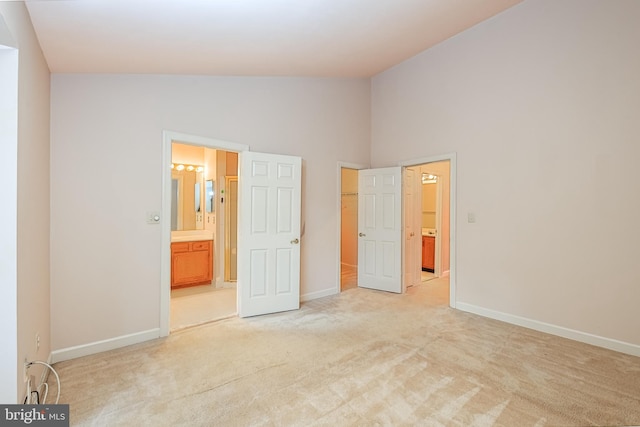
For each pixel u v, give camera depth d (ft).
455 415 5.82
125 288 8.85
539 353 8.41
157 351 8.48
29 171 5.78
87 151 8.25
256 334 9.69
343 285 16.26
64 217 7.94
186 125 9.94
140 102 9.10
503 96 11.00
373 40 10.64
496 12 10.93
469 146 12.00
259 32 7.76
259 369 7.52
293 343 9.04
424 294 14.49
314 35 8.78
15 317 5.01
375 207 15.33
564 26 9.56
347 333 9.79
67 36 6.35
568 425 5.56
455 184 12.42
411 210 15.85
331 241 14.33
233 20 6.88
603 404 6.16
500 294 11.09
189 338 9.37
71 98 8.04
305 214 13.35
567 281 9.53
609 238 8.77
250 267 11.24
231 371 7.43
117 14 5.82
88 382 6.91
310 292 13.60
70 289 8.03
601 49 8.86
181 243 15.49
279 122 12.34
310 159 13.46
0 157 4.93
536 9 10.14
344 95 14.83
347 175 20.79
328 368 7.58
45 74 7.16
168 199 9.59
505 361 7.95
